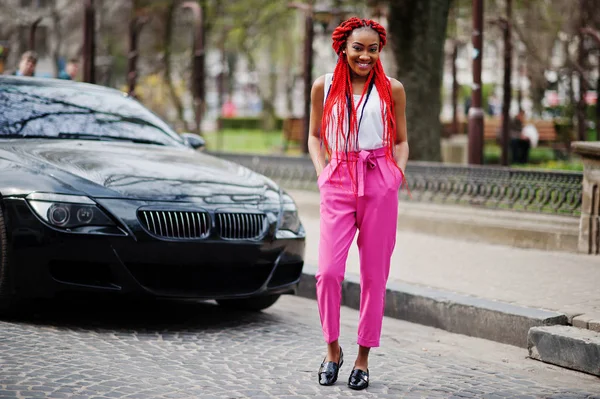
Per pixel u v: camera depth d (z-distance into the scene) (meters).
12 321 5.46
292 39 31.45
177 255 5.36
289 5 14.44
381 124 4.31
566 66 19.34
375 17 14.70
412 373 4.77
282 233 5.87
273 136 33.84
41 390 3.95
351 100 4.28
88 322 5.60
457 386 4.52
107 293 5.26
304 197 11.82
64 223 5.22
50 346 4.85
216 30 25.03
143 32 26.64
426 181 10.27
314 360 4.94
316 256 8.28
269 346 5.25
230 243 5.54
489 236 9.20
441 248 8.81
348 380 4.42
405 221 10.18
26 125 6.38
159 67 24.28
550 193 8.86
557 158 19.17
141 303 6.43
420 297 6.34
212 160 6.43
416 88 13.68
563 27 19.53
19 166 5.51
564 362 5.14
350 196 4.29
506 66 14.76
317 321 6.25
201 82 15.95
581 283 6.88
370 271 4.33
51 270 5.27
